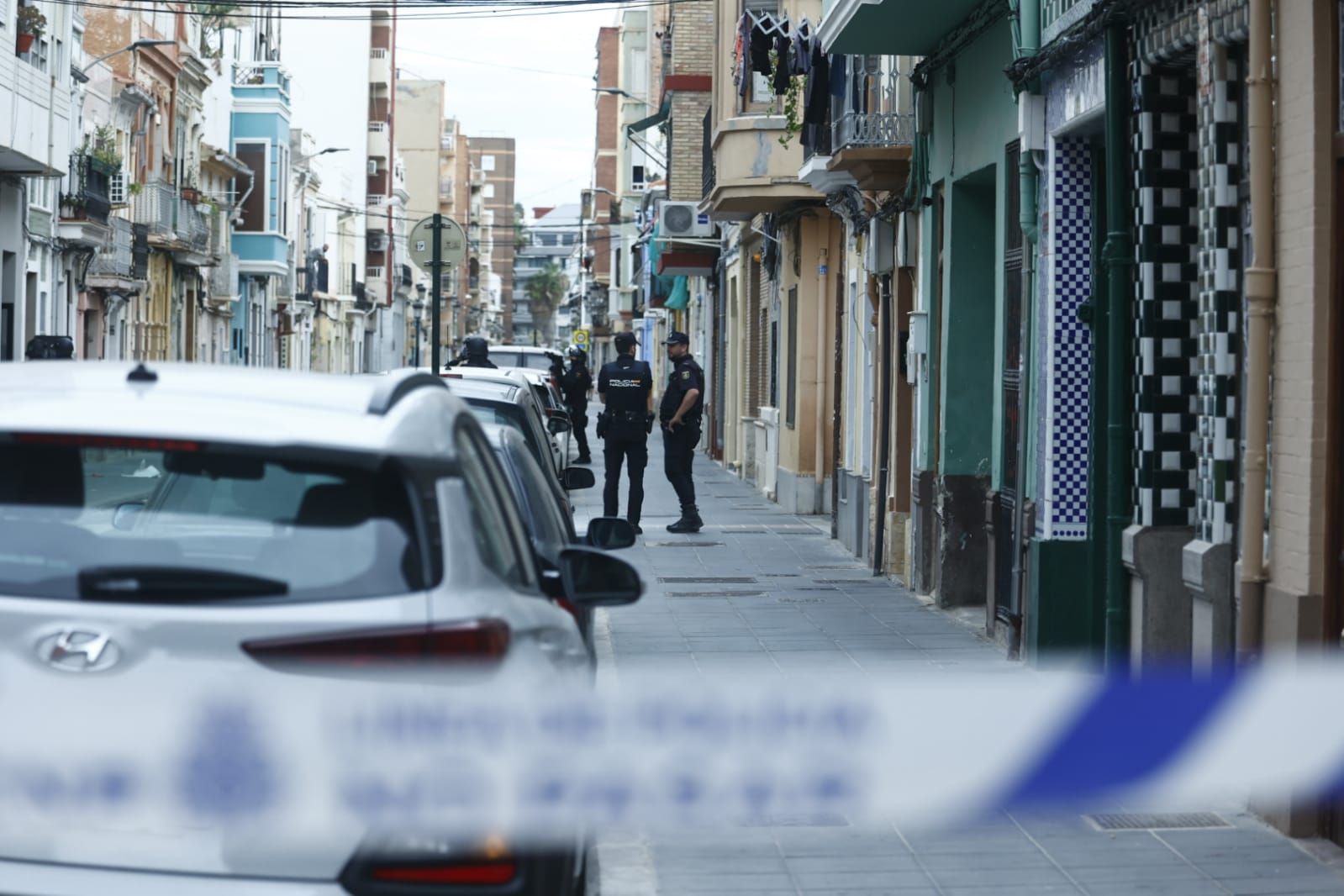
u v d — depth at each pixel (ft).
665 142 524.11
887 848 78.64
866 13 148.66
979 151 146.61
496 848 41.14
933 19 150.51
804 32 207.72
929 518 170.30
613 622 149.48
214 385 47.26
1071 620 119.65
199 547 42.34
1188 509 102.58
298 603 41.09
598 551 63.05
